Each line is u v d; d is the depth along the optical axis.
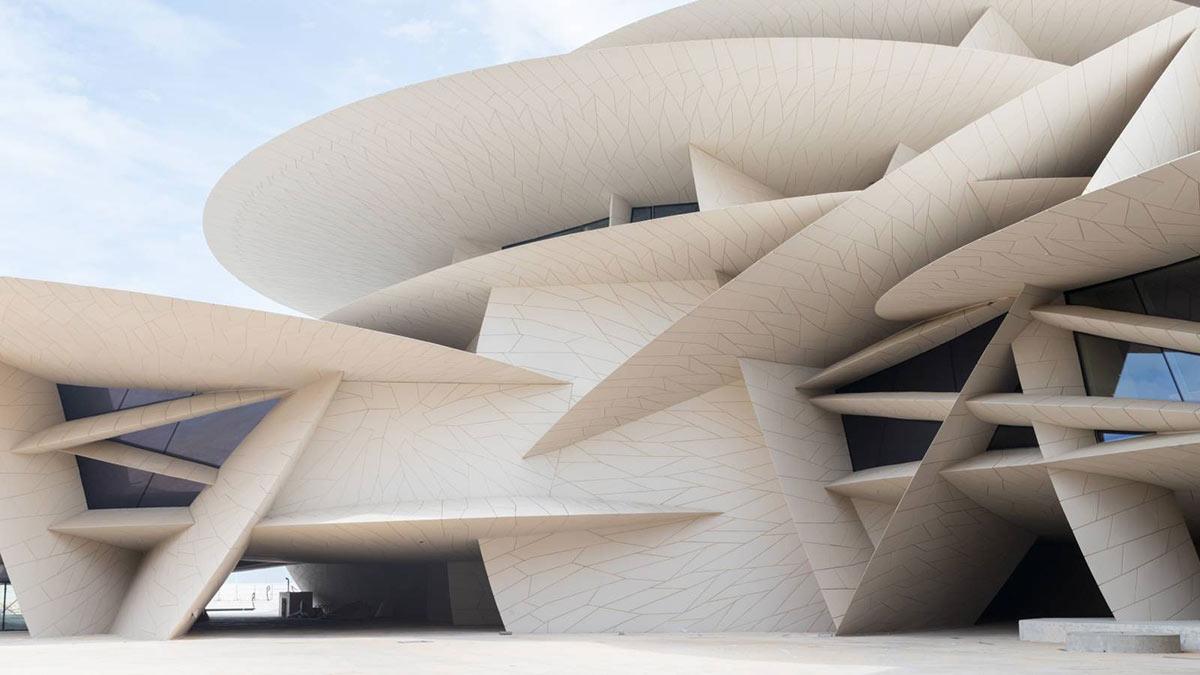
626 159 22.58
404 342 20.33
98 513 21.73
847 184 23.39
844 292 18.94
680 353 20.02
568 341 22.41
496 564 21.72
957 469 17.70
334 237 27.94
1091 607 24.62
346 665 11.77
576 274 22.39
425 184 24.12
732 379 21.41
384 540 22.25
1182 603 15.99
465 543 22.77
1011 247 14.91
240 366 20.77
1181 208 13.15
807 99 20.73
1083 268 15.60
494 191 24.17
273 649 15.27
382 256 29.02
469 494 21.69
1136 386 15.68
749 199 22.50
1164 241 14.29
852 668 10.89
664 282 22.28
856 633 18.42
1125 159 14.77
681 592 20.92
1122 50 15.99
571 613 21.22
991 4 23.75
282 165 24.19
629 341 22.06
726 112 21.05
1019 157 17.23
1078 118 17.06
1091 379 16.41
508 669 10.97
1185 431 14.54
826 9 24.31
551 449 21.91
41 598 20.91
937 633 19.14
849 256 17.92
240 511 20.72
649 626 20.89
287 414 21.66
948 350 19.36
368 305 24.73
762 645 15.52
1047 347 16.88
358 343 20.27
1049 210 13.70
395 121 21.83
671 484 21.48
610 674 10.27
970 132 16.27
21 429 21.19
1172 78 15.85
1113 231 14.09
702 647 14.95
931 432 19.61
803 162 22.56
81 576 21.70
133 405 21.97
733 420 21.48
